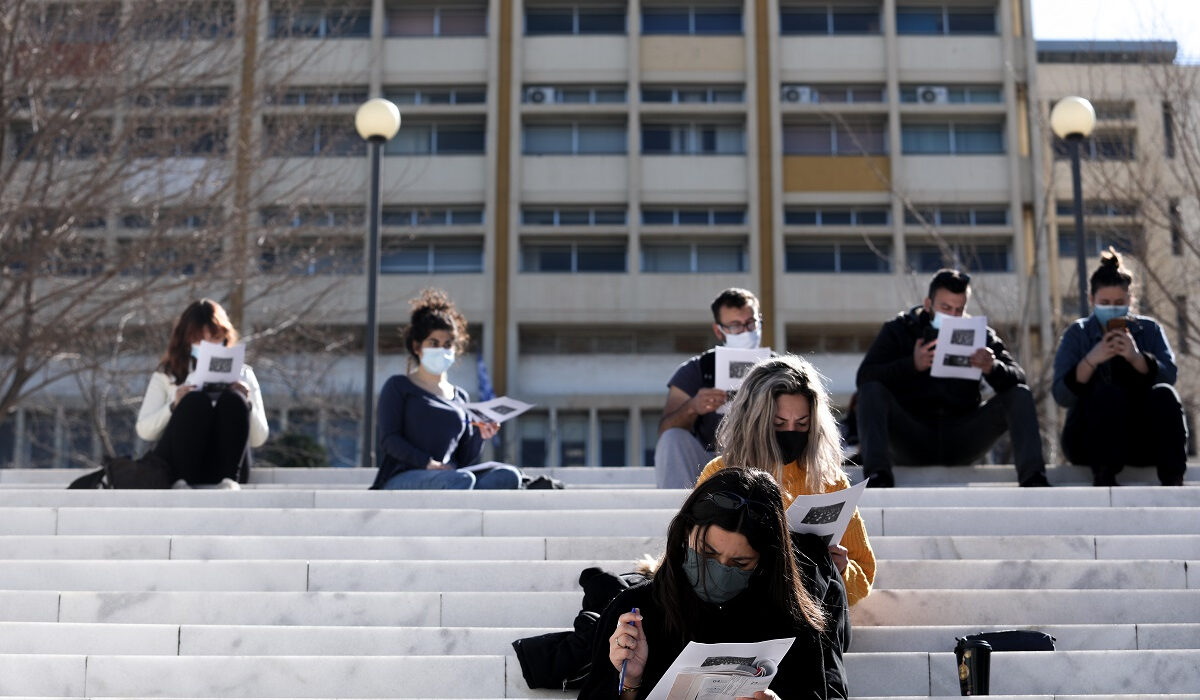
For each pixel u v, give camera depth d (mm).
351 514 7270
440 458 8344
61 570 6566
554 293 36719
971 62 37625
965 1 38219
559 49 37969
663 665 4371
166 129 19641
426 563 6543
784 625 4391
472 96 37750
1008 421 8391
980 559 6777
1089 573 6469
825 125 37750
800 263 37188
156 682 5566
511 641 5879
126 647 5914
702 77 37875
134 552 6906
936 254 36969
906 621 6145
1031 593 6176
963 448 8648
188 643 5918
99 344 19781
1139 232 20281
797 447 5348
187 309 8891
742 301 8258
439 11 38000
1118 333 8328
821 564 4930
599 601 5340
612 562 6488
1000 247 36594
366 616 6211
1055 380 8711
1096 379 8578
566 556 6812
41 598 6246
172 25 19938
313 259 22094
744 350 7949
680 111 37656
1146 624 6031
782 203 37125
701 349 37312
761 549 4258
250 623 6215
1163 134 21156
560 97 37938
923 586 6461
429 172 37000
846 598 5070
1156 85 20594
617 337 37375
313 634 5926
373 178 13930
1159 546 6793
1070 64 37219
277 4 22234
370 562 6551
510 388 36188
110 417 27797
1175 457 8164
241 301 22391
